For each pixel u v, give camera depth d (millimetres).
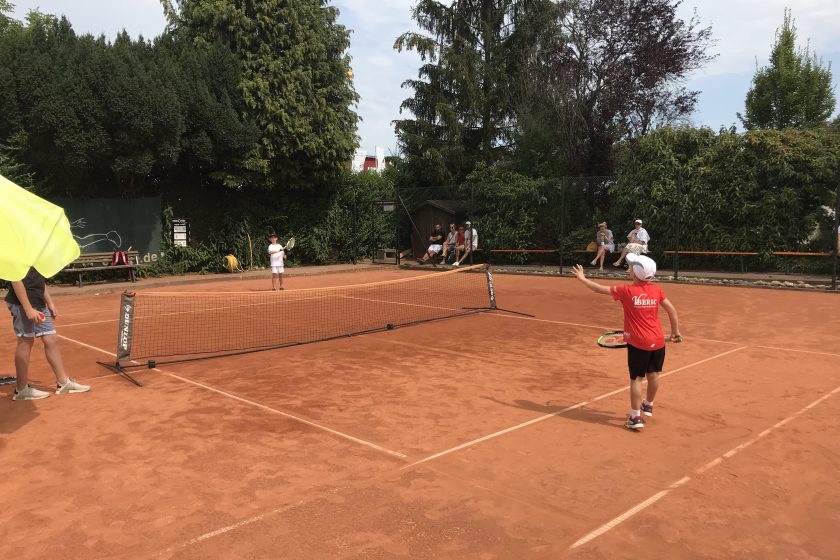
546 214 22984
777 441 5055
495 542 3484
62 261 5086
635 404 5312
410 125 31188
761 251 18422
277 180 22578
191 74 19578
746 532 3602
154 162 18406
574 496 4066
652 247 20609
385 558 3314
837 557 3332
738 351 8492
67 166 17188
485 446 4969
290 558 3312
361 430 5359
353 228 25891
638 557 3334
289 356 8375
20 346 6289
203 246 21703
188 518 3771
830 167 17453
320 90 22594
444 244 23797
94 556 3348
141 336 9945
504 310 12508
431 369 7590
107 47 17875
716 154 19328
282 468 4531
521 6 30156
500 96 30359
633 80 26297
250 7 21609
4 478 4395
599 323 10992
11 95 16031
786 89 26656
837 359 7969
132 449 4938
